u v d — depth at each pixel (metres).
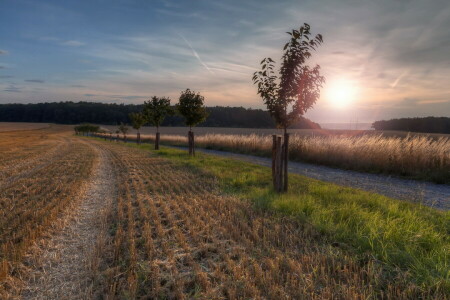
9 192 8.72
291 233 4.83
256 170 12.59
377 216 5.36
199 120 20.42
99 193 8.68
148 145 37.75
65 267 3.90
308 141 18.59
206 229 5.16
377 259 3.87
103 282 3.43
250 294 3.13
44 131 107.75
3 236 5.04
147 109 28.97
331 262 3.83
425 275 3.38
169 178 10.85
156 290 3.21
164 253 4.27
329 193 7.63
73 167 14.55
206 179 10.38
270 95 8.12
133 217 5.99
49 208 6.80
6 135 77.25
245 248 4.31
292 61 7.79
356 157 14.18
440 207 7.04
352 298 2.96
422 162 11.86
